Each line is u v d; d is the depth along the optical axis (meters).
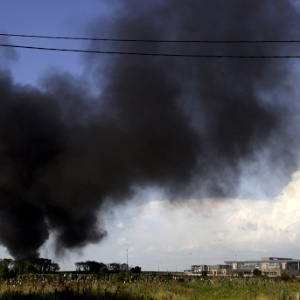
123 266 77.31
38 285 38.88
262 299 36.66
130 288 41.25
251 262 149.38
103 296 32.25
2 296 30.61
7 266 57.91
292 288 49.41
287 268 140.62
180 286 47.72
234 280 61.28
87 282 44.94
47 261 68.44
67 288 32.94
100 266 74.50
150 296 34.12
